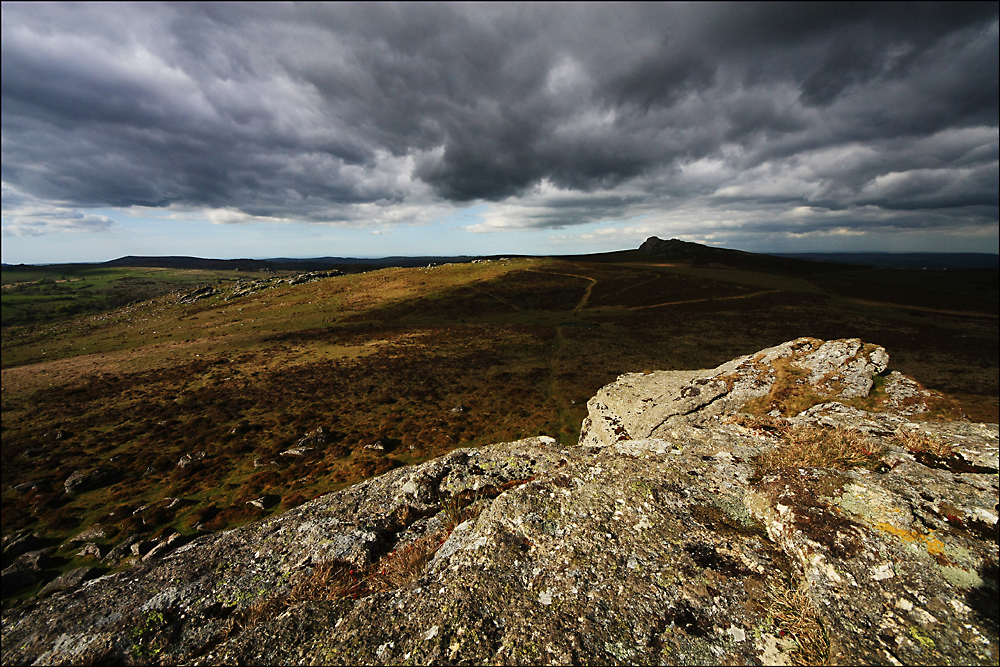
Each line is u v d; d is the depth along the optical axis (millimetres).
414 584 4375
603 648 3492
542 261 151375
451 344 66188
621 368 49469
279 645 3691
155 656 4207
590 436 18109
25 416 43688
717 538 4691
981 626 3332
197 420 38312
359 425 35469
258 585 5113
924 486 5020
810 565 4086
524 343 64875
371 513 6395
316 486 24703
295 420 37156
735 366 14469
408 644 3570
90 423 39875
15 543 20031
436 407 39250
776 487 5121
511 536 4910
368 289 122375
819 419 7918
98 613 4832
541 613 3850
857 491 4844
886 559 3986
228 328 91500
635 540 4719
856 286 101688
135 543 19594
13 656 4395
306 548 5637
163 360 66500
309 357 61938
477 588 4164
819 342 14266
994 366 44344
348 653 3521
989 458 5734
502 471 7074
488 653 3449
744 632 3619
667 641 3568
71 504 24719
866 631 3422
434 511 6352
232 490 25125
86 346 88188
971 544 4059
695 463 6223
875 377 12484
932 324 68375
